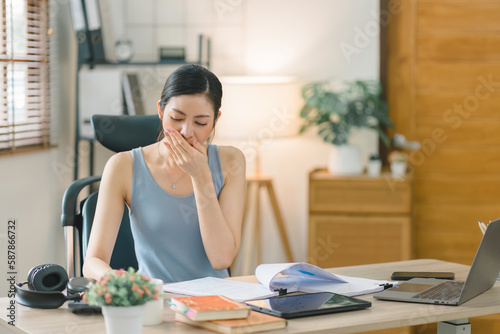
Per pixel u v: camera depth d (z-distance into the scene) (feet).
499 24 12.83
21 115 10.84
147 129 7.34
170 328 4.39
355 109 12.46
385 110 12.71
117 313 4.03
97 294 4.05
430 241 13.30
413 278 5.91
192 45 13.41
